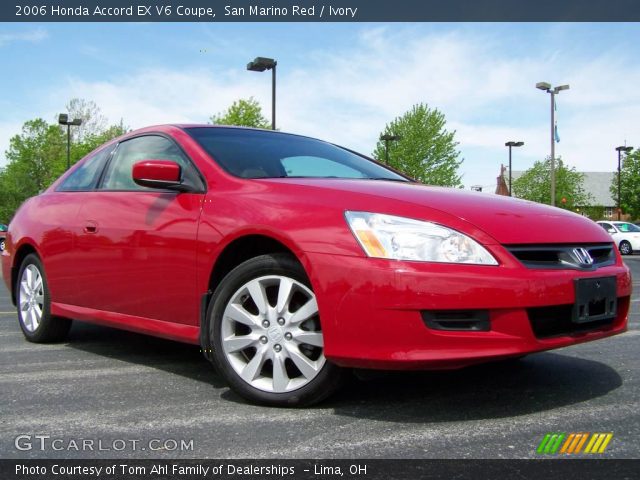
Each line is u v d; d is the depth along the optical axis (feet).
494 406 9.09
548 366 11.69
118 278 11.69
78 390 10.25
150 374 11.39
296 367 9.45
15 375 11.34
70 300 13.24
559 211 10.19
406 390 9.94
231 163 10.94
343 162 12.65
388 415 8.69
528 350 8.16
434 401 9.35
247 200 9.73
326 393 8.85
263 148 11.96
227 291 9.50
